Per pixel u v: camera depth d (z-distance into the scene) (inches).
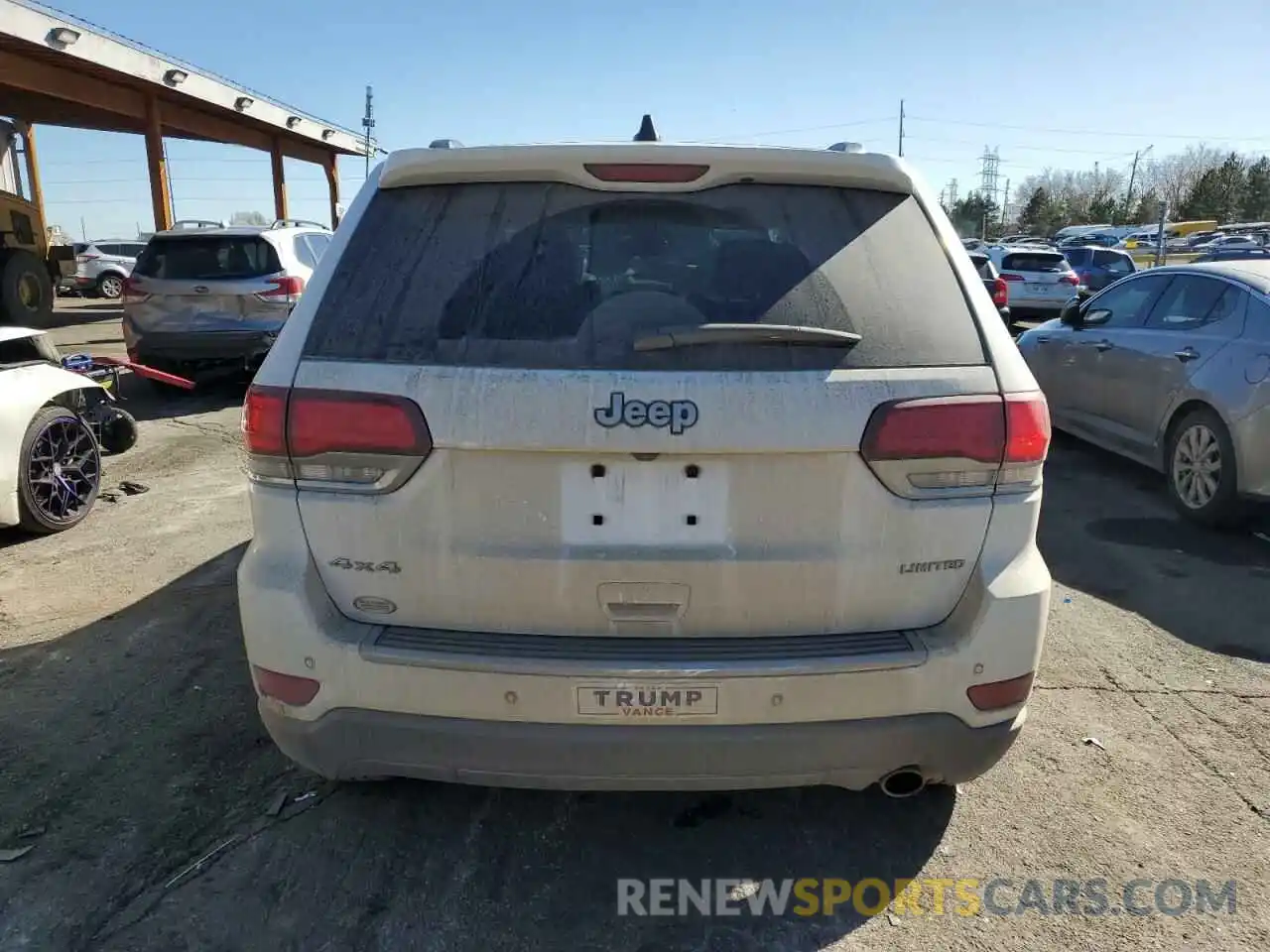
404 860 101.7
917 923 93.3
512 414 80.9
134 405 378.6
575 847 104.3
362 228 90.7
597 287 86.5
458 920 93.0
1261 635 159.3
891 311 86.0
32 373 211.8
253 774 116.8
